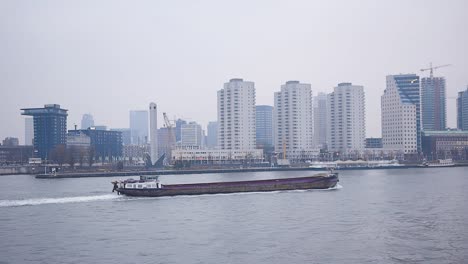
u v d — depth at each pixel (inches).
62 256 3481.8
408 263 3225.9
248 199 6530.5
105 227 4527.6
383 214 5113.2
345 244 3735.2
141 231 4311.0
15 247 3769.7
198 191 7185.0
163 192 6973.4
